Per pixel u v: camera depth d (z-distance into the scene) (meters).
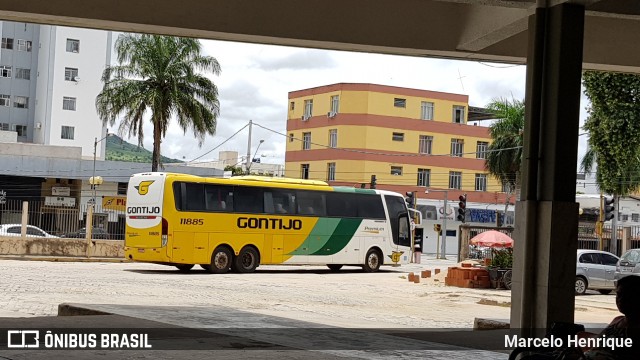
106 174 55.41
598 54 16.78
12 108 79.81
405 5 15.83
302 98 74.62
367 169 69.62
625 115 27.38
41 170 53.69
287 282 28.27
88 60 79.00
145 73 44.06
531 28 11.99
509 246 32.56
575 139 11.57
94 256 36.25
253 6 15.46
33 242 34.88
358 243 35.94
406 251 37.62
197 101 44.31
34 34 80.62
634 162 28.83
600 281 28.95
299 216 34.03
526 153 11.84
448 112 73.06
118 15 15.23
